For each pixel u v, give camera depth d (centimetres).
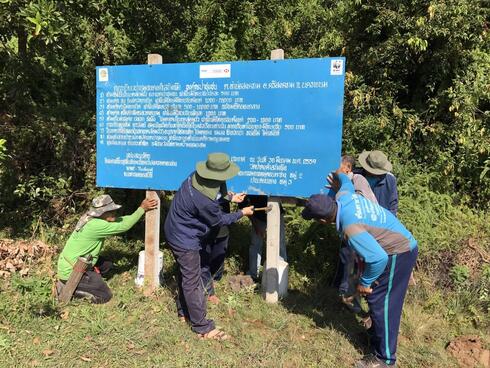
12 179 564
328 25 731
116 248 559
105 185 456
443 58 565
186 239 367
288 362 352
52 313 399
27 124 580
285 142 396
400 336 392
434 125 584
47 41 411
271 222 421
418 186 573
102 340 368
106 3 572
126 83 436
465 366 355
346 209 317
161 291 448
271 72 392
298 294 459
